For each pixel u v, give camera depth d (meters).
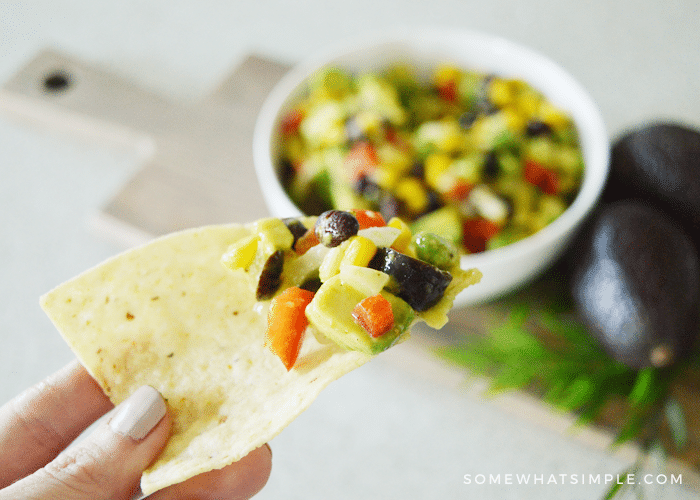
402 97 0.44
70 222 0.47
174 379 0.28
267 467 0.33
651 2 0.54
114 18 0.58
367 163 0.39
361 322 0.26
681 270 0.35
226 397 0.28
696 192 0.38
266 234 0.28
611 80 0.50
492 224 0.38
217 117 0.48
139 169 0.46
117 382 0.28
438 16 0.56
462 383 0.40
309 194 0.41
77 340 0.28
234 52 0.55
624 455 0.37
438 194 0.39
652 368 0.36
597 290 0.36
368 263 0.27
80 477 0.27
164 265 0.29
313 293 0.28
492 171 0.39
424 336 0.40
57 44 0.56
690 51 0.51
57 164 0.50
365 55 0.44
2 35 0.58
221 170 0.46
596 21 0.54
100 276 0.29
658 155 0.38
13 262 0.46
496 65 0.43
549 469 0.39
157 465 0.27
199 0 0.59
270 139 0.41
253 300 0.29
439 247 0.27
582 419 0.37
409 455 0.39
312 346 0.28
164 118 0.48
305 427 0.41
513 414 0.40
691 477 0.36
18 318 0.44
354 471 0.39
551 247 0.37
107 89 0.50
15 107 0.50
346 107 0.42
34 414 0.32
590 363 0.38
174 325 0.29
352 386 0.41
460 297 0.38
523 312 0.39
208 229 0.30
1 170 0.50
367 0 0.58
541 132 0.40
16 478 0.32
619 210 0.37
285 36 0.56
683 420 0.37
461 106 0.44
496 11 0.56
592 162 0.39
